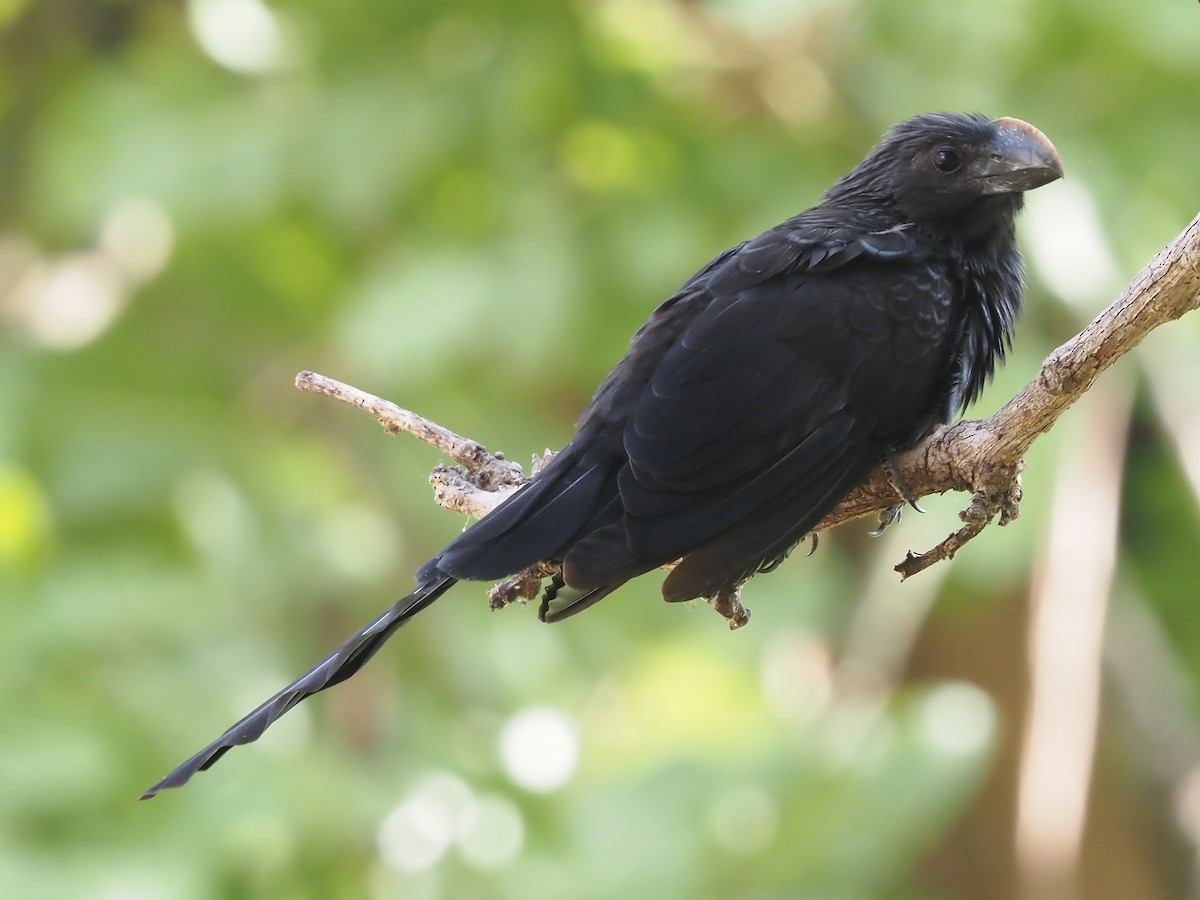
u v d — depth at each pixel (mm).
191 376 13375
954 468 7230
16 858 10305
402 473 13195
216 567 12703
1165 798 15500
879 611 13086
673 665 13602
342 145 12484
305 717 12547
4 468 12719
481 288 11812
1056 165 8102
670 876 11148
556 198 12180
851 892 11156
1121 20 11445
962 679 14781
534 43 12398
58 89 14883
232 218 12641
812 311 7391
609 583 6926
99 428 12992
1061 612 12969
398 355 11609
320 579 12875
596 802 11656
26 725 10969
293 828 11242
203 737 11445
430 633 13156
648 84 12469
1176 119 11711
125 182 12742
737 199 12273
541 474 7281
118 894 10359
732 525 7035
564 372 12539
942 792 11477
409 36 12711
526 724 12984
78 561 12391
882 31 12086
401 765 12477
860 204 8516
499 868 11680
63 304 14984
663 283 11984
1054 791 13312
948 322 7707
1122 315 6406
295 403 13500
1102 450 13133
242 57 13047
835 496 7328
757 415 7195
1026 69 11812
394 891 11617
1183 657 16234
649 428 7125
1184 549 15719
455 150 12422
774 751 11688
